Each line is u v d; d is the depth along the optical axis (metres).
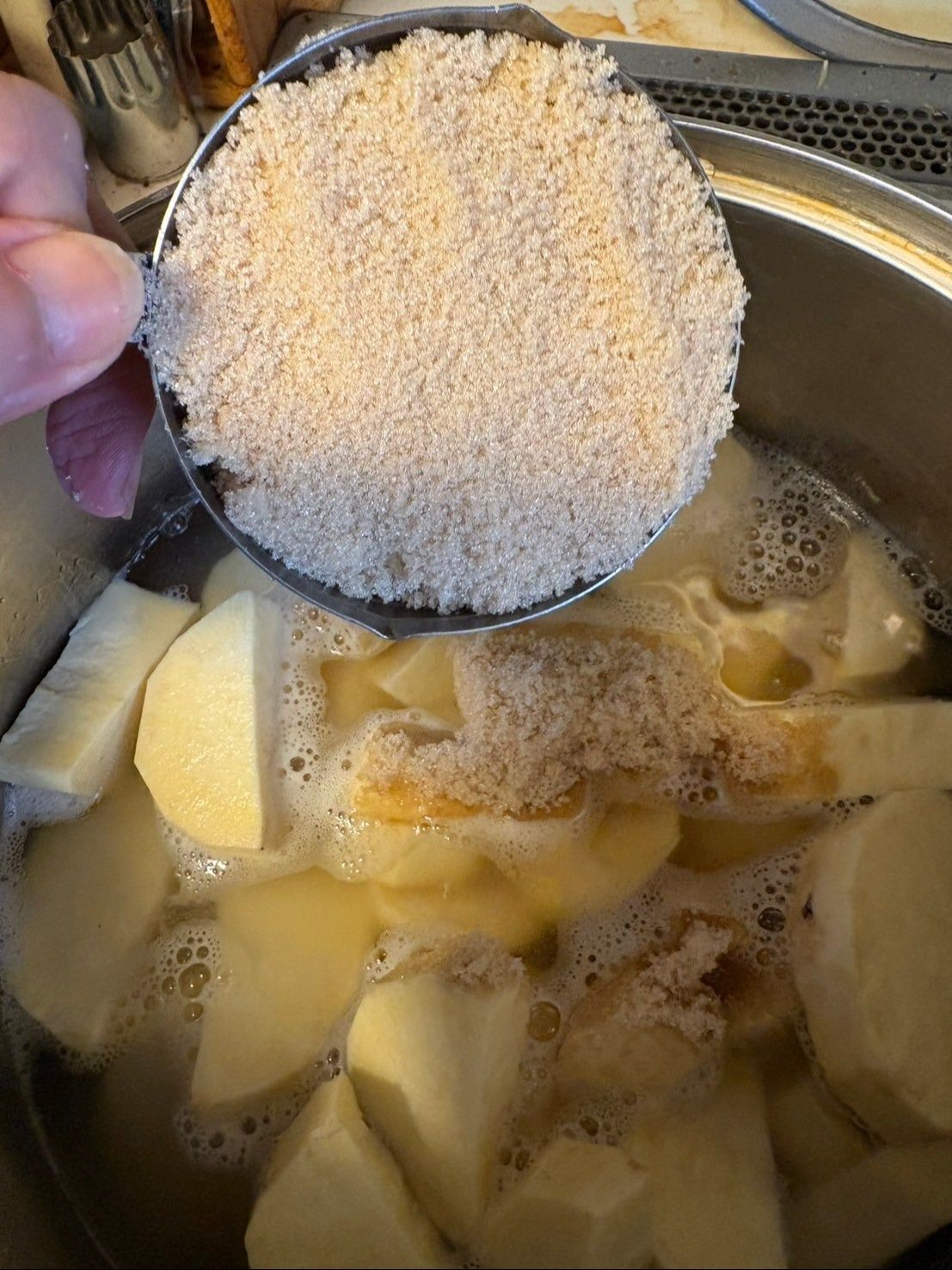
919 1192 0.15
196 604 0.21
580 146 0.13
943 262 0.15
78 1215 0.17
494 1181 0.16
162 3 0.17
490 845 0.18
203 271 0.13
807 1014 0.17
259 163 0.13
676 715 0.18
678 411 0.14
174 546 0.22
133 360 0.15
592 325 0.14
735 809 0.19
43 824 0.19
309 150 0.12
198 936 0.19
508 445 0.14
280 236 0.13
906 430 0.19
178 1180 0.17
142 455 0.20
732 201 0.16
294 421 0.13
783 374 0.20
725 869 0.19
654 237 0.13
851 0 0.18
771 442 0.22
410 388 0.13
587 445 0.14
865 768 0.19
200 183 0.12
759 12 0.18
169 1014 0.18
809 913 0.17
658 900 0.18
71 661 0.20
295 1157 0.15
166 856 0.19
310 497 0.14
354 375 0.13
